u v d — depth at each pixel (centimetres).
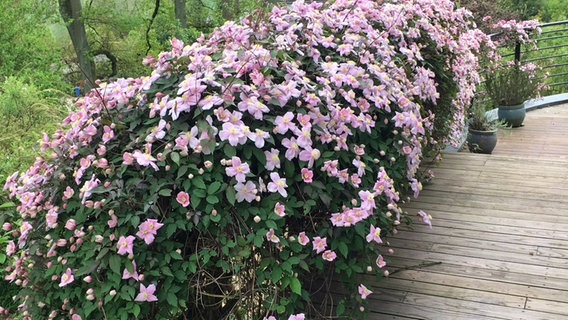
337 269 211
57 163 201
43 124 390
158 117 202
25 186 207
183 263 186
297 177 202
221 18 1324
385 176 217
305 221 213
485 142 541
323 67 231
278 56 218
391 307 256
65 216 197
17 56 908
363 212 201
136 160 189
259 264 196
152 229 177
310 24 251
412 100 291
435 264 288
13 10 890
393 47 280
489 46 564
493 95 632
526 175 401
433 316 248
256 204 195
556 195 364
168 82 209
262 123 200
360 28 278
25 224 199
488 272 279
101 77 1537
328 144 217
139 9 1420
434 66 367
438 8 392
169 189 184
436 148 379
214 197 181
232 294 206
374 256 229
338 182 210
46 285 196
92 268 175
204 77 197
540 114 680
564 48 1041
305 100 206
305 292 209
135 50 1484
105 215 187
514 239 310
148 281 182
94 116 209
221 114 191
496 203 356
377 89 234
